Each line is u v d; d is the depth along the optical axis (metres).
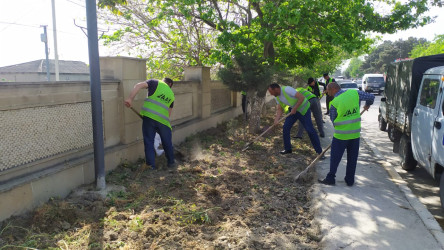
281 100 7.08
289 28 8.23
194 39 10.63
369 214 4.39
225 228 3.89
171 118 7.68
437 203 5.27
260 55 8.83
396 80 8.08
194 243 3.49
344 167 6.51
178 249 3.37
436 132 5.01
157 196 4.64
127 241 3.46
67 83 4.50
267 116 12.92
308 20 7.17
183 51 10.58
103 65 5.65
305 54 9.95
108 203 4.28
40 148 4.18
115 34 9.19
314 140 7.04
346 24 7.48
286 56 10.12
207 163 6.34
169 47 10.40
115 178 5.12
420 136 5.75
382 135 10.60
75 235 3.50
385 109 9.77
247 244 3.53
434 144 5.06
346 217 4.29
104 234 3.55
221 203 4.59
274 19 7.26
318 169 6.35
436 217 4.77
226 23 8.00
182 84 8.12
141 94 6.19
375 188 5.39
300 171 6.13
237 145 7.95
